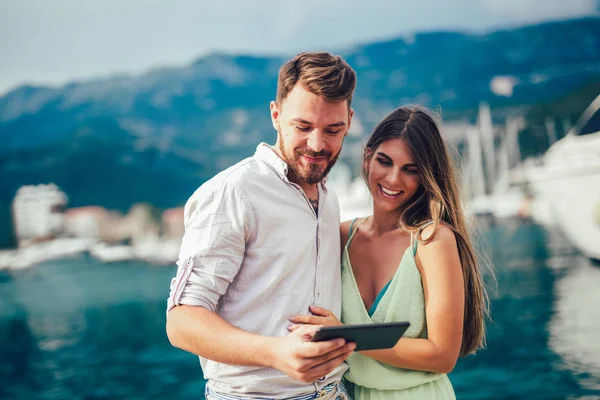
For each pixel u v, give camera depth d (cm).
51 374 612
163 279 1014
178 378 583
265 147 161
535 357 557
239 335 138
